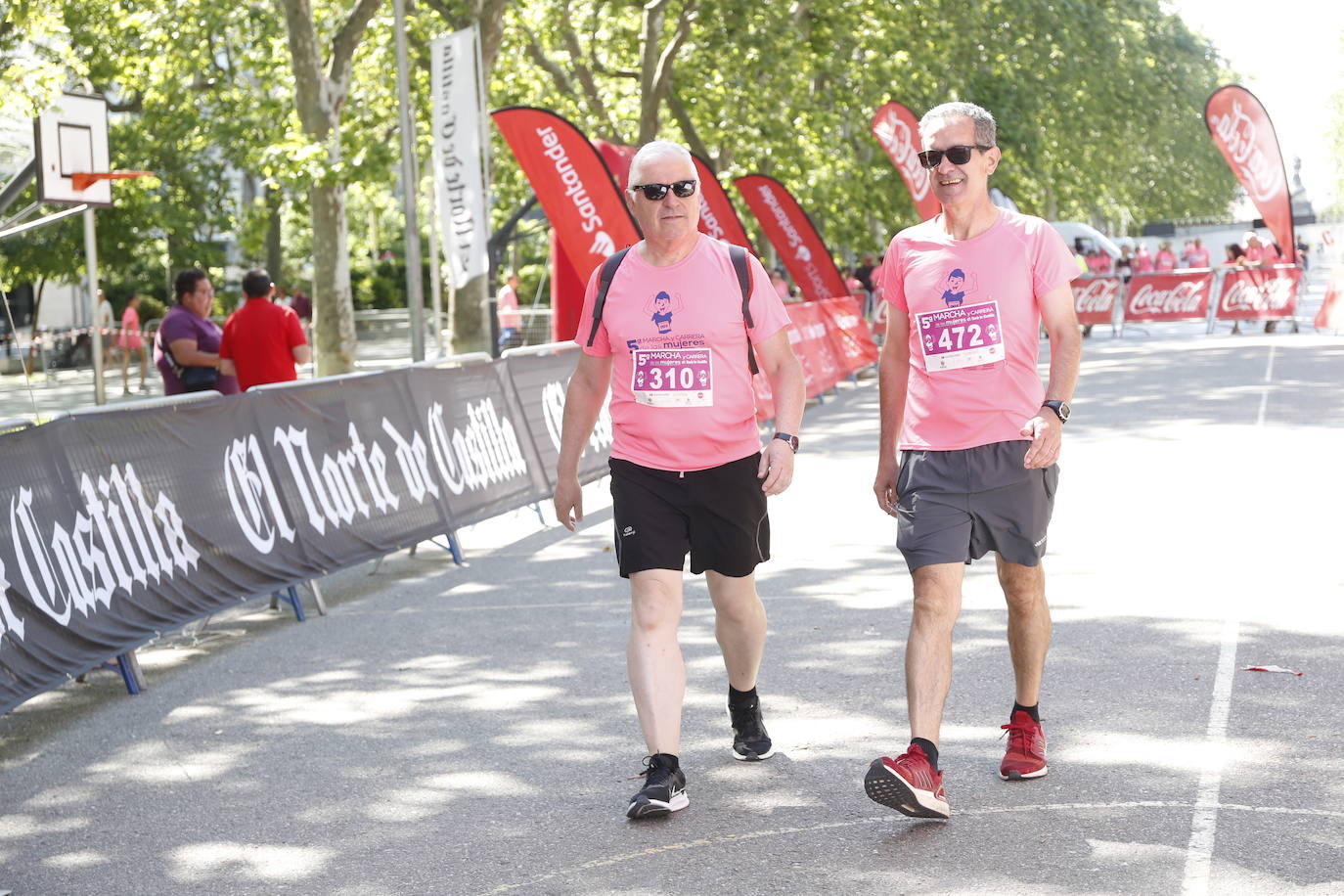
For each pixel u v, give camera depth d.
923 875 3.73
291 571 7.28
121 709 5.90
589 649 6.50
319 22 25.23
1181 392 16.11
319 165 19.98
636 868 3.89
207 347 10.62
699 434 4.37
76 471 5.91
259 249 23.33
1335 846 3.79
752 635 4.64
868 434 14.34
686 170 4.34
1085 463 11.17
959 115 4.18
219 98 26.91
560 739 5.14
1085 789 4.31
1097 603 6.73
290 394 7.55
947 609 4.19
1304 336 25.20
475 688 5.91
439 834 4.24
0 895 3.97
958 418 4.21
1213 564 7.45
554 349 11.17
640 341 4.39
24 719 5.84
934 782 3.97
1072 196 51.19
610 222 14.93
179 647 7.00
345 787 4.73
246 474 7.10
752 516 4.47
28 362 29.62
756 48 25.05
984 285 4.20
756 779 4.58
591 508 10.89
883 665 5.93
